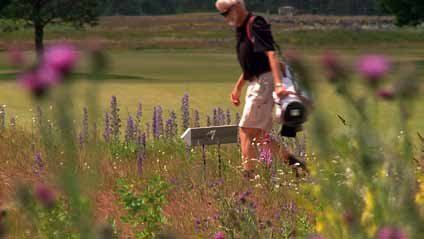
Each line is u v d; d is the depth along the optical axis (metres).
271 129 24.52
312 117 7.93
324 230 9.84
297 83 7.80
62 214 12.97
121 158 26.73
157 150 28.48
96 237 6.98
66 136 6.49
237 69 122.00
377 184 8.82
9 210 15.00
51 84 5.69
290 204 16.67
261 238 14.71
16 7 121.75
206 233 16.08
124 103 61.19
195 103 61.62
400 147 8.60
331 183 9.78
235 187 20.88
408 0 156.38
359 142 8.35
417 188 11.14
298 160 23.50
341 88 7.65
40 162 22.27
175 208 19.08
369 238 8.97
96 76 6.26
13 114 47.97
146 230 15.23
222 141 24.05
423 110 41.31
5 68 110.06
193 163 24.92
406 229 8.51
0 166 23.86
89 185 7.14
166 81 90.81
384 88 7.32
